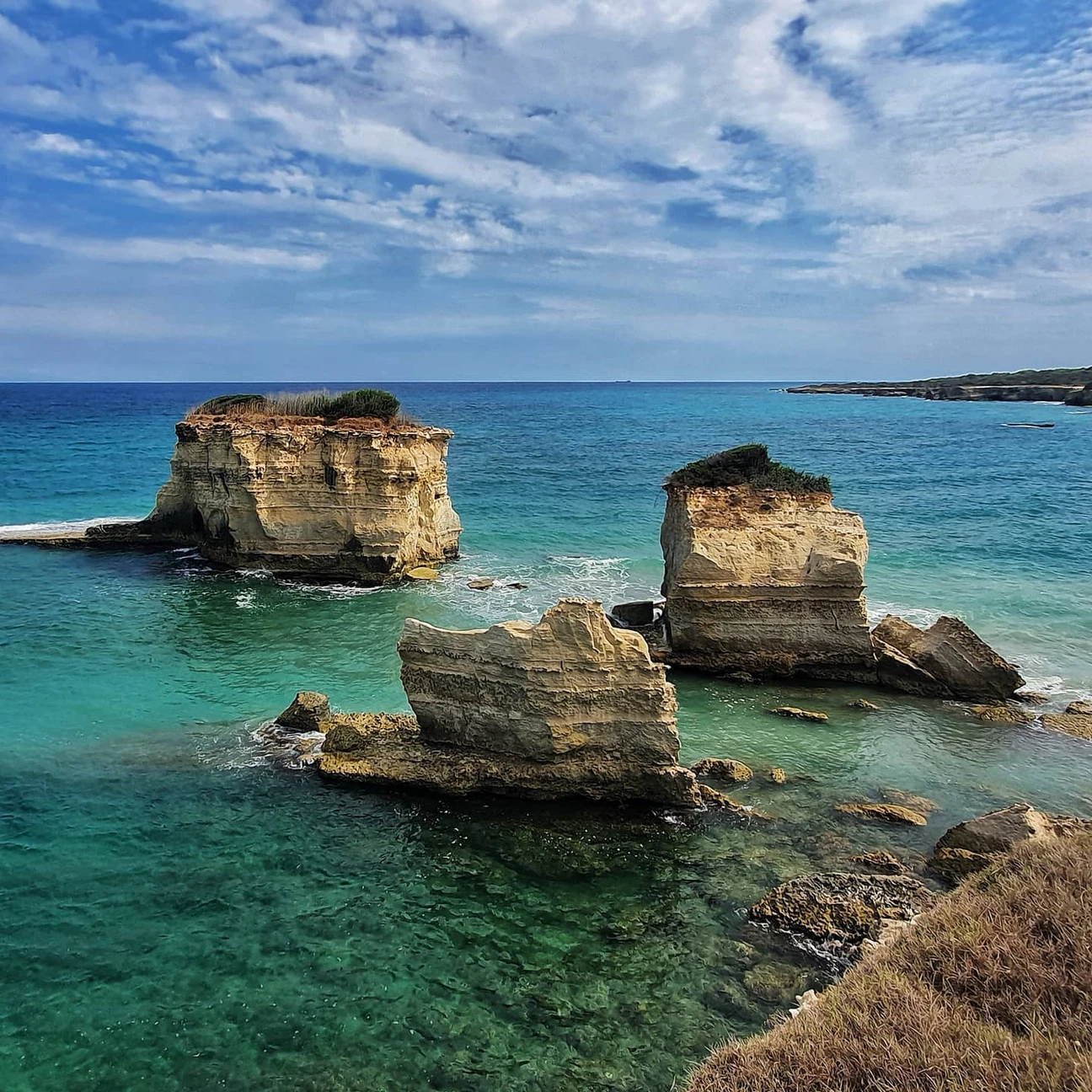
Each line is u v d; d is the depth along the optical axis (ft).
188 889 42.80
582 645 50.83
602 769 51.42
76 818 49.08
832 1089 25.02
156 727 62.03
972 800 53.26
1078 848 39.34
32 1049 32.32
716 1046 32.37
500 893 42.93
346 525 109.70
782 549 76.79
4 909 40.73
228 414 121.29
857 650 76.18
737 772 55.62
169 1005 34.86
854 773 57.11
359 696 69.10
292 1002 35.22
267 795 52.06
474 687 53.21
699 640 77.87
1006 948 30.86
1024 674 75.92
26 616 91.45
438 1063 31.96
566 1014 34.55
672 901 42.29
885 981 30.40
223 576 111.24
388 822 49.42
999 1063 24.94
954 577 106.32
